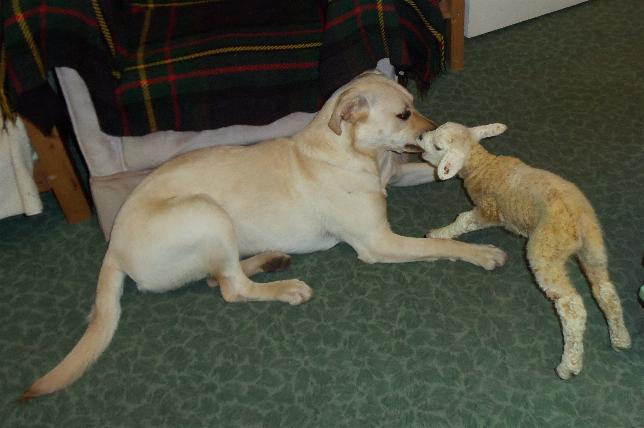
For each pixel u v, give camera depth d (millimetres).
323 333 2232
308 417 1987
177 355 2221
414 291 2336
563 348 2039
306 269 2475
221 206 2230
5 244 2691
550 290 1913
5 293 2494
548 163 2752
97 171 2439
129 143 2398
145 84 2254
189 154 2307
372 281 2396
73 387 2150
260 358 2178
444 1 3201
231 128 2463
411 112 2203
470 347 2129
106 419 2049
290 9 2430
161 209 2123
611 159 2744
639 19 3600
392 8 2244
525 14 3631
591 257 1885
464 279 2357
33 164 2570
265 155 2279
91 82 2154
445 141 2092
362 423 1953
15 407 2107
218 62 2285
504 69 3346
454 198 2697
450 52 3334
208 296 2422
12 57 2049
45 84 2201
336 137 2213
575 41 3486
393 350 2150
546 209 1898
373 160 2285
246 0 2486
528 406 1941
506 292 2291
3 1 2051
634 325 2119
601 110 3010
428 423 1931
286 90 2363
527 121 2994
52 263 2596
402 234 2559
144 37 2350
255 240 2346
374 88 2137
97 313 2125
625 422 1873
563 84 3199
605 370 2010
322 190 2264
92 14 2139
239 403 2053
